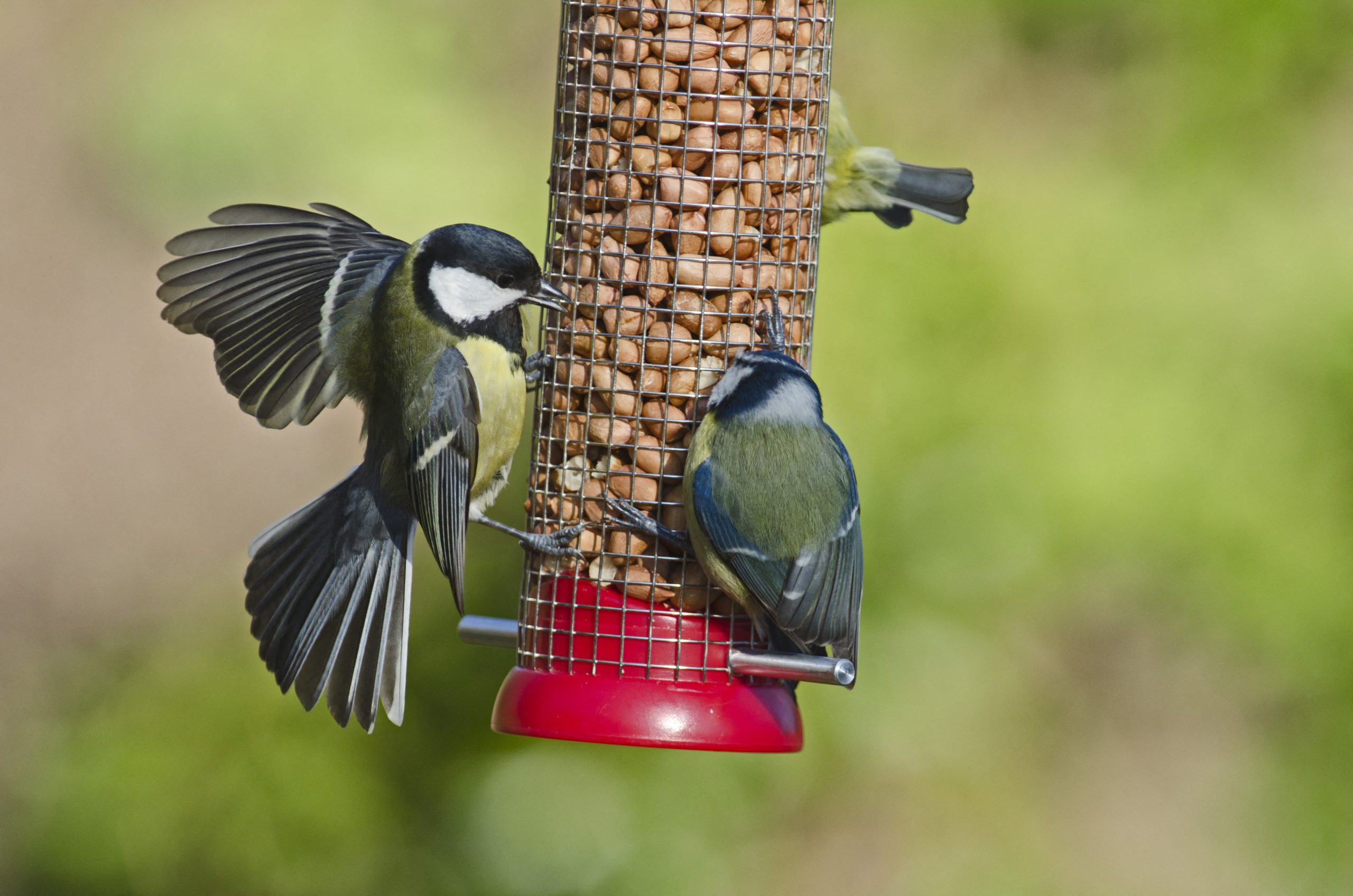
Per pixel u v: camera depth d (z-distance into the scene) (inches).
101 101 631.8
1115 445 485.1
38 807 506.9
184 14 555.8
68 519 615.2
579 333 317.1
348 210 513.3
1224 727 527.8
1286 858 522.3
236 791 486.6
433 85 544.1
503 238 313.0
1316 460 497.7
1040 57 558.9
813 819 496.7
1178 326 499.5
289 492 623.5
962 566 474.6
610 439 313.3
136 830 488.7
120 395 639.8
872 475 469.1
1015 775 502.9
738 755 488.7
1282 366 502.3
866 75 559.5
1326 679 509.4
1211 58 549.0
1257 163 536.1
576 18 318.3
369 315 331.6
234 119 537.0
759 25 310.0
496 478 329.4
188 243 329.7
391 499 330.6
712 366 312.0
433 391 314.2
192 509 618.5
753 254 313.0
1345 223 525.3
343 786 480.4
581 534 313.0
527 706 307.1
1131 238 514.3
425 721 481.7
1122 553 488.4
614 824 479.8
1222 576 491.5
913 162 548.1
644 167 310.3
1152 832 523.2
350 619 329.7
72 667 571.8
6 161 660.7
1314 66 549.3
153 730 506.0
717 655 306.0
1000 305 488.4
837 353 472.4
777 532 289.6
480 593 472.7
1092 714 518.9
